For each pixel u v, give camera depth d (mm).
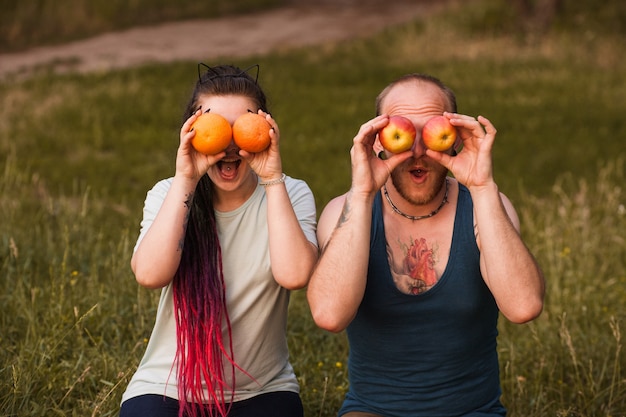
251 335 3420
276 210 3281
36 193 8961
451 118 3170
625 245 6941
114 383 4270
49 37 20188
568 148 11211
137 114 12703
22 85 14414
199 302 3289
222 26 22562
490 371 3438
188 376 3287
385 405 3406
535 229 7156
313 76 16422
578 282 6121
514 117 13047
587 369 4910
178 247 3264
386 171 3230
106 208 8258
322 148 11383
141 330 4914
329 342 5223
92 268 5840
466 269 3295
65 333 4789
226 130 3188
